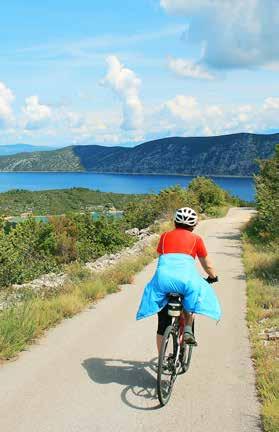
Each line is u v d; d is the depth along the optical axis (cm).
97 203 12800
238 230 3025
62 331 789
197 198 4981
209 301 514
